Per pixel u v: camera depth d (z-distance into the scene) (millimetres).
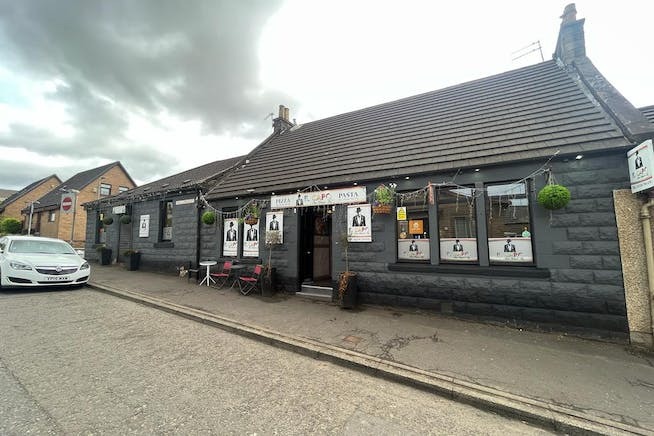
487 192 6031
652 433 2768
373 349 4539
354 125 10680
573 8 7707
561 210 5352
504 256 5832
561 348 4633
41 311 6238
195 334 5266
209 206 10234
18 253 8250
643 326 4742
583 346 4715
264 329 5340
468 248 6180
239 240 9383
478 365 4055
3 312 6051
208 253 10141
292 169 9375
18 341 4594
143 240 12555
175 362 4109
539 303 5387
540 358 4281
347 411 3104
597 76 6645
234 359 4297
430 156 6867
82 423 2715
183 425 2744
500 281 5715
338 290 7207
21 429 2596
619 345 4762
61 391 3248
